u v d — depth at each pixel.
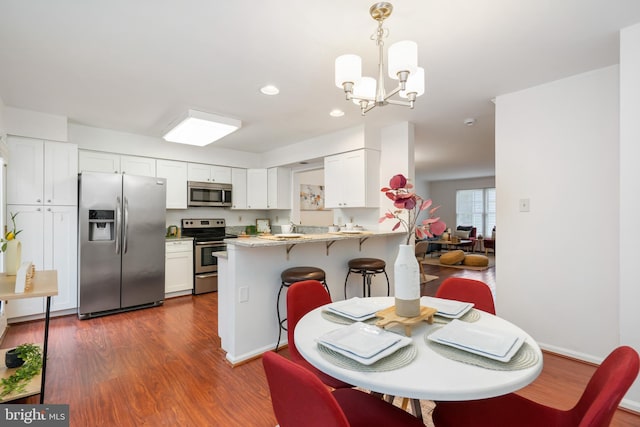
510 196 2.85
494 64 2.33
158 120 3.64
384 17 1.71
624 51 1.89
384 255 3.96
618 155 2.33
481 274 6.17
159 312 3.79
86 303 3.53
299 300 1.78
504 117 2.89
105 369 2.38
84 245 3.52
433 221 1.33
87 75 2.48
